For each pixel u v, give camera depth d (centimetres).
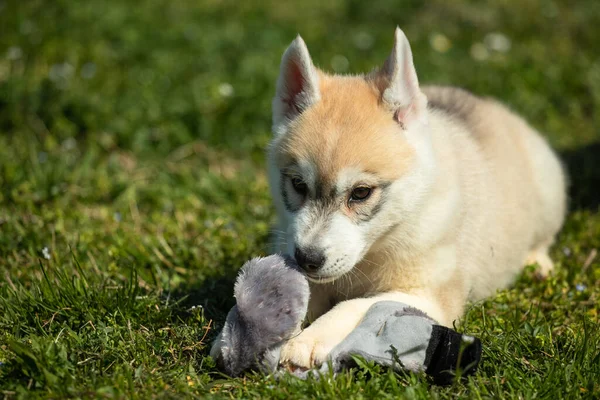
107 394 514
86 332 612
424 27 1505
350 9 1584
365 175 592
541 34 1469
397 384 538
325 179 591
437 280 651
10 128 1105
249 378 552
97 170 991
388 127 613
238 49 1338
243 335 545
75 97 1135
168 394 520
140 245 817
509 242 761
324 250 577
